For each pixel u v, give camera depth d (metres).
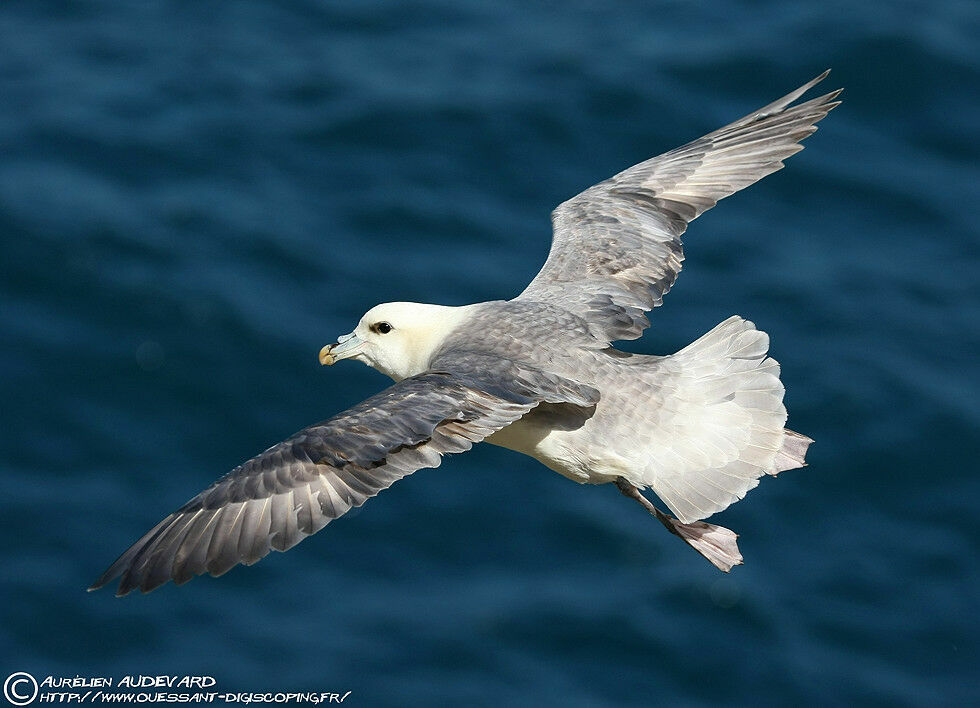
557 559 22.28
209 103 29.89
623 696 20.55
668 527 11.20
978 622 21.52
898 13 31.31
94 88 30.22
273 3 32.59
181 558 8.82
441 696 20.34
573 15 32.16
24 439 23.92
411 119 29.47
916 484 23.42
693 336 25.06
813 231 27.44
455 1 32.62
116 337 25.45
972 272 26.62
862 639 21.41
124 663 20.72
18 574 21.70
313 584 21.84
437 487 23.17
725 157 12.35
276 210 27.64
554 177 28.48
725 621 21.44
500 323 10.60
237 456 24.14
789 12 31.56
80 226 27.00
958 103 29.66
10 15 32.16
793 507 23.20
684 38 31.17
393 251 26.97
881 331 25.56
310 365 25.14
